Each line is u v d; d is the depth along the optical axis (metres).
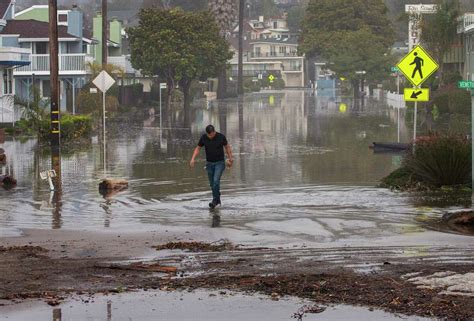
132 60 96.56
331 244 17.11
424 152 26.83
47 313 11.77
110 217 21.77
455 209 21.98
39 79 74.69
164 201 24.89
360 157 39.00
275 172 32.88
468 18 85.75
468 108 70.25
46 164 36.53
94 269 14.63
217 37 98.94
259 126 62.66
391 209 22.48
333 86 189.88
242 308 11.91
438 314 11.43
